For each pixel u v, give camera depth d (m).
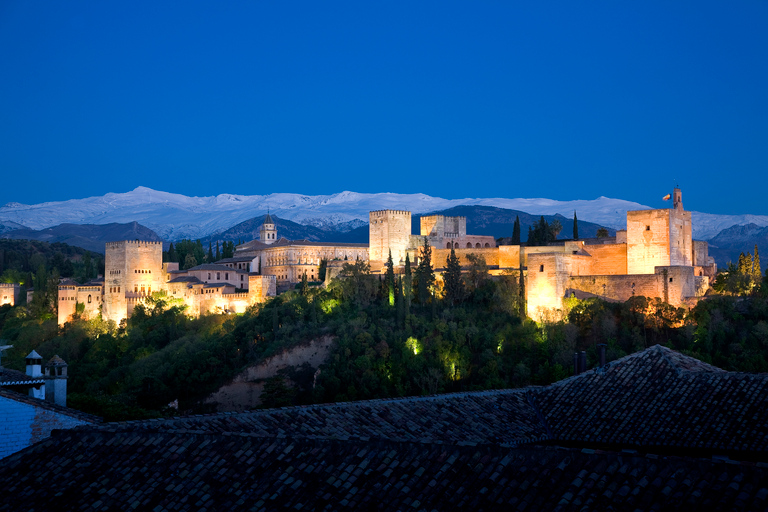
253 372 160.00
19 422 43.81
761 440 44.16
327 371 151.50
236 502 32.22
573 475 29.00
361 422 46.50
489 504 28.88
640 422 49.16
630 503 27.14
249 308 197.62
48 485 36.19
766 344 133.38
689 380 51.59
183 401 158.88
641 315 146.50
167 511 32.56
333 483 31.88
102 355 195.00
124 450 37.47
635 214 170.62
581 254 175.12
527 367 141.88
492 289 176.50
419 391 141.50
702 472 27.42
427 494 30.12
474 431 48.22
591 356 137.75
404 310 168.50
